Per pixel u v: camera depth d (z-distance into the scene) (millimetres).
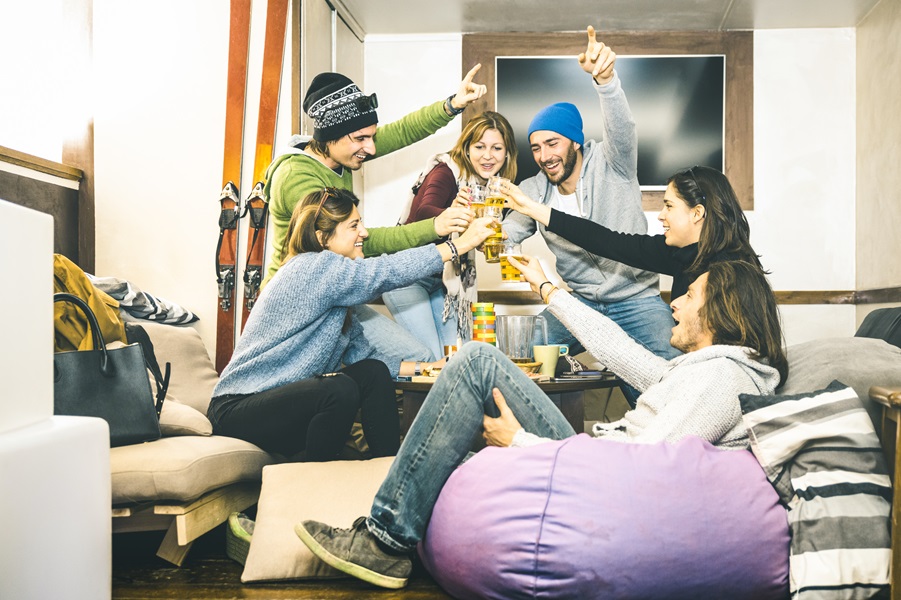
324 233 2566
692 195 2414
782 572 1635
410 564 1890
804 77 4719
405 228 2828
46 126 3557
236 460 2324
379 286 2473
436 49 4840
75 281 2348
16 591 1029
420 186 3381
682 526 1585
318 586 1967
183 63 3527
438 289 3420
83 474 1199
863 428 1640
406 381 2604
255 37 3506
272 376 2457
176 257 3521
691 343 1974
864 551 1538
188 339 3129
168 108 3531
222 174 3496
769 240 4723
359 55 4766
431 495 1831
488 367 1881
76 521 1178
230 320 3445
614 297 3262
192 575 2105
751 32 4719
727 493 1632
